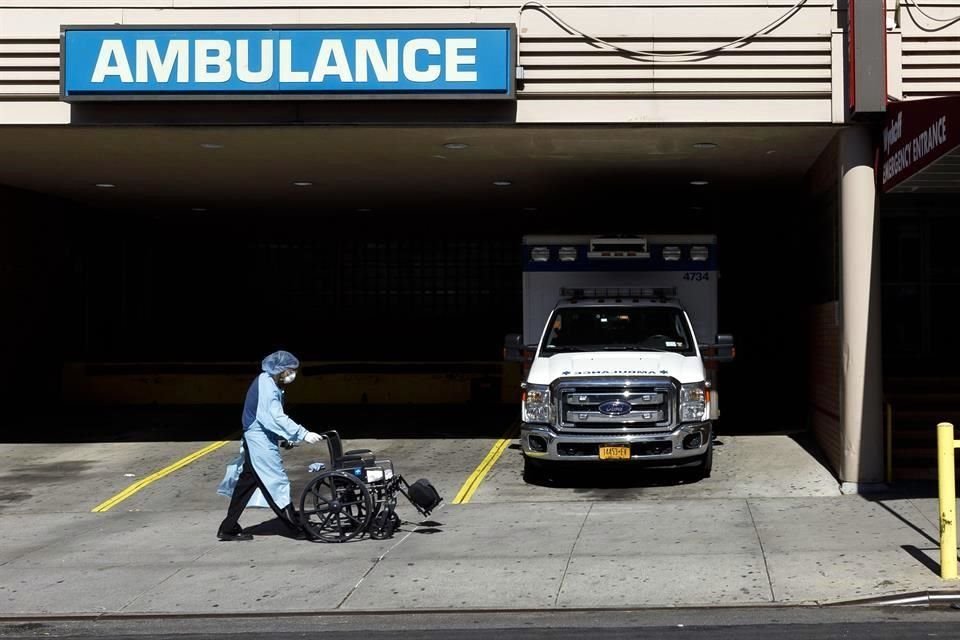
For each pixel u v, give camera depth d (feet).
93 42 41.75
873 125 41.81
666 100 42.16
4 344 62.85
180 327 86.74
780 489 42.78
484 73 41.16
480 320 86.63
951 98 31.63
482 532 36.88
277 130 43.83
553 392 42.75
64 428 61.11
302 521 35.99
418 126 42.65
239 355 86.79
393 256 87.45
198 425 62.03
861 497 40.75
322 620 27.96
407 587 30.42
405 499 42.88
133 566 33.65
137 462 51.57
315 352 87.25
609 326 47.01
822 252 49.16
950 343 58.18
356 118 42.45
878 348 41.86
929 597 27.61
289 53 41.57
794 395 61.67
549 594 29.37
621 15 42.01
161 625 27.81
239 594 30.25
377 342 87.20
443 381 69.41
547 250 51.19
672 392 42.27
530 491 43.91
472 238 86.94
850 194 42.16
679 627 26.12
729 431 55.93
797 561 31.71
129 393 71.20
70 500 44.50
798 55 41.75
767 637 24.99
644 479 45.70
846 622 26.16
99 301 76.48
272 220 77.25
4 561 34.76
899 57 41.16
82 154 49.75
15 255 63.52
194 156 50.31
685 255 50.72
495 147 47.47
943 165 36.91
